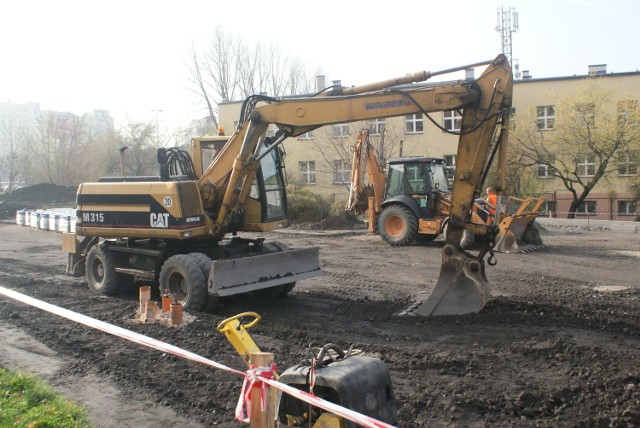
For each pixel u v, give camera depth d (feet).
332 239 63.67
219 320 26.94
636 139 85.97
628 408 15.87
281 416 12.34
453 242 27.58
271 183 33.68
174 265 29.30
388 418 12.35
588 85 90.99
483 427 15.47
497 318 26.00
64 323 26.53
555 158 91.66
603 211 96.43
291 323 26.71
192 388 18.63
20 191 113.29
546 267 42.32
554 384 18.20
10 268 44.93
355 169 59.52
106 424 16.12
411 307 29.58
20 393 17.56
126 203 31.50
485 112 26.32
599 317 26.12
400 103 27.07
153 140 139.23
